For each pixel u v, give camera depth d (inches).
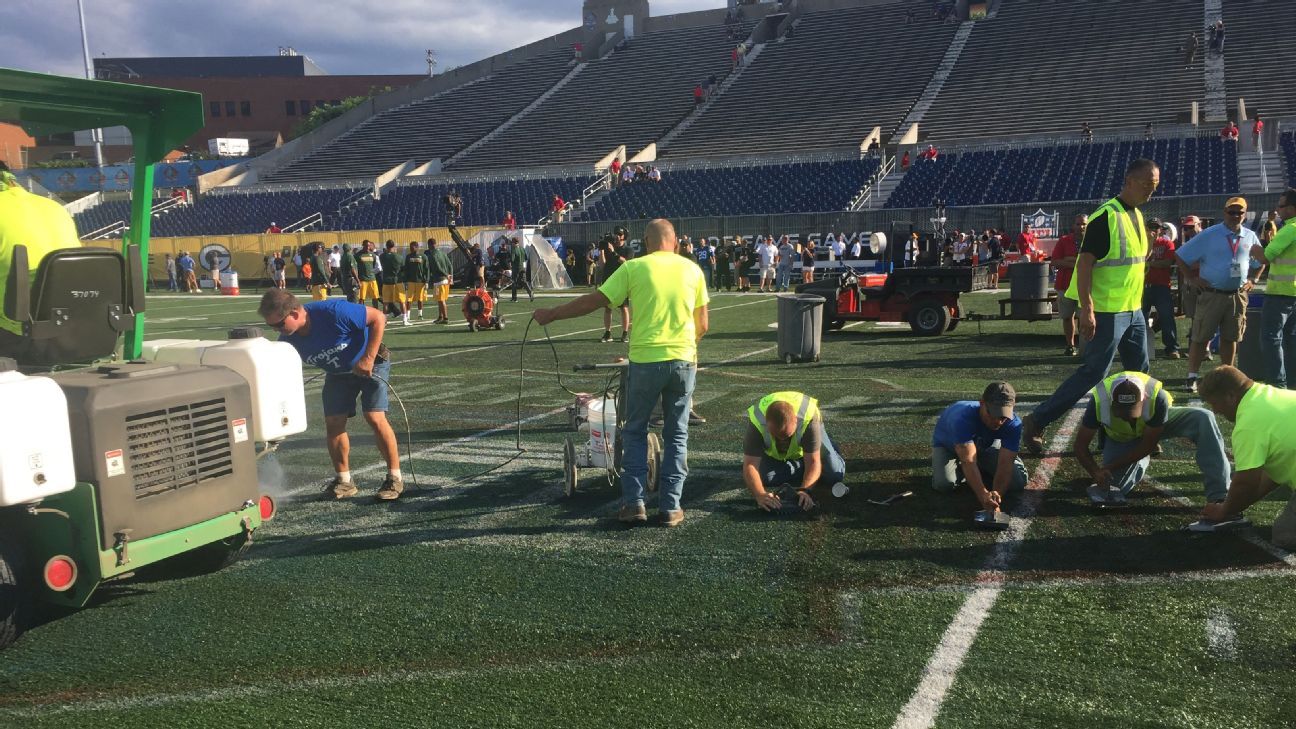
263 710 131.3
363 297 800.9
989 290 893.8
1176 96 1488.7
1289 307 288.7
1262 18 1676.9
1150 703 126.6
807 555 185.9
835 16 2138.3
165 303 1184.2
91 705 134.0
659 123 1860.2
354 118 2271.2
